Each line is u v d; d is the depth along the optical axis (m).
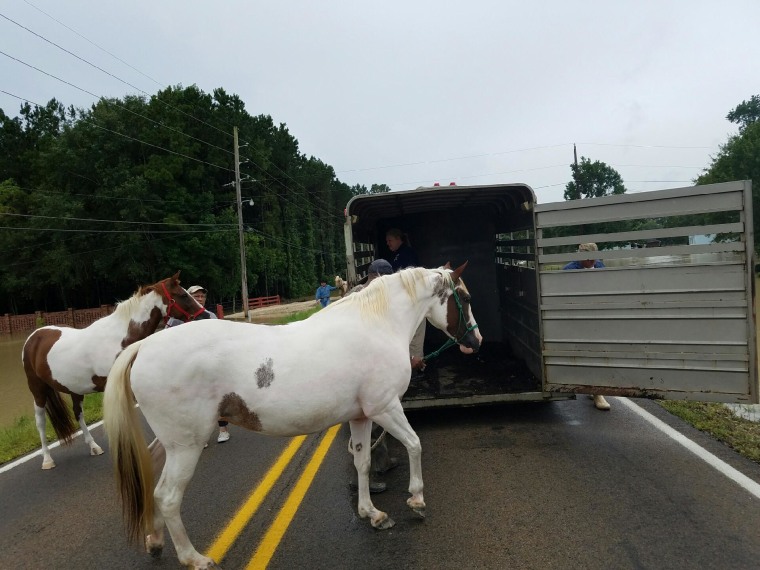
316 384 3.04
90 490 4.54
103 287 40.53
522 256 6.23
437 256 8.65
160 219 35.22
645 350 4.44
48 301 41.31
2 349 22.92
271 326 3.28
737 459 4.10
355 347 3.26
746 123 53.69
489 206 8.20
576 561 2.83
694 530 3.06
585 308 4.66
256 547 3.27
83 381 5.02
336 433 5.68
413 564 2.93
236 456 5.11
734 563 2.71
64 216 32.31
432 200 7.02
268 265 51.84
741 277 4.09
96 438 6.26
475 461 4.43
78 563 3.27
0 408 9.43
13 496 4.47
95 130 35.12
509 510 3.49
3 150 43.56
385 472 4.34
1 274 35.62
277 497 4.02
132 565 3.22
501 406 6.13
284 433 3.11
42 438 5.21
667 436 4.73
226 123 46.53
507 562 2.87
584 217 4.63
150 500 2.91
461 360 7.25
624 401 6.06
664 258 4.39
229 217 39.75
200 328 3.02
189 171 37.66
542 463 4.27
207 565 2.93
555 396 5.04
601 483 3.80
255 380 2.93
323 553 3.15
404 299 3.76
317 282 71.19
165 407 2.86
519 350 6.99
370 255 8.23
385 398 3.35
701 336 4.23
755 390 4.08
